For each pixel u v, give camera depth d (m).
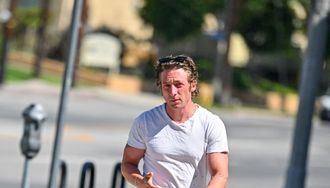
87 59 97.69
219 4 99.12
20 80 86.75
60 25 104.06
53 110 63.06
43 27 90.62
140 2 106.31
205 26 99.88
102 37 98.31
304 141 23.44
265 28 105.31
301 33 106.06
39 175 30.48
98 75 95.50
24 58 98.12
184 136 10.41
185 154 10.40
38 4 105.31
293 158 23.58
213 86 92.38
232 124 68.75
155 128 10.51
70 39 16.12
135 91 96.62
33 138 18.00
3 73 79.69
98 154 39.00
